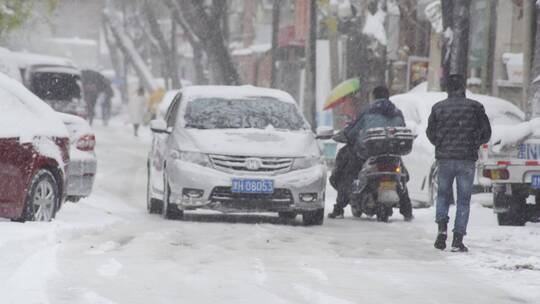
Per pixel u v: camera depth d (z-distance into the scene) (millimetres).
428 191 42125
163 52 134625
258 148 34781
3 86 30453
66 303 18922
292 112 37750
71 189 35250
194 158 34688
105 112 136500
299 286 21438
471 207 40562
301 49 117562
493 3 74688
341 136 38344
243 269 23625
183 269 23359
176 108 38500
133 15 161375
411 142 37000
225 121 36781
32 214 29875
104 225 31578
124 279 21703
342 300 19938
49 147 30688
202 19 95062
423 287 21766
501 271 24234
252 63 141375
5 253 24109
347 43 87750
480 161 35250
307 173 34812
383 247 28922
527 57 51719
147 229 31859
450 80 29312
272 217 38969
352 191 38094
